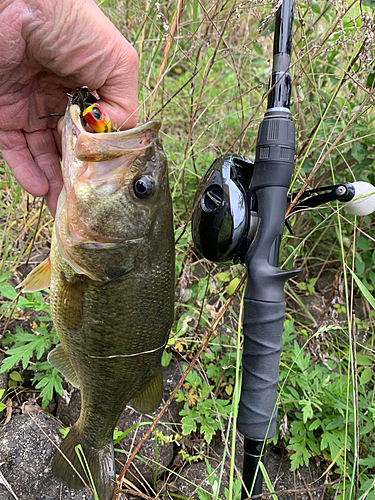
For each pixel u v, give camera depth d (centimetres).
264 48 73
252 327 29
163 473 45
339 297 47
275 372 29
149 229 31
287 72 29
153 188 31
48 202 42
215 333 52
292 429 45
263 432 29
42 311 51
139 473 43
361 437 45
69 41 32
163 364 48
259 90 62
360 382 48
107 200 31
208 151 66
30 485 39
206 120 71
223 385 50
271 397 29
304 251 67
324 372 49
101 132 31
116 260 31
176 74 101
